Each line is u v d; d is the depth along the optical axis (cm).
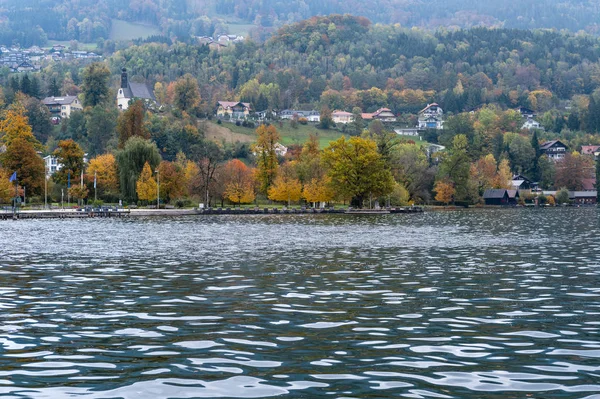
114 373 3034
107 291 5262
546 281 5803
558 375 2988
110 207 19350
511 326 3959
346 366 3133
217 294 5112
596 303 4725
